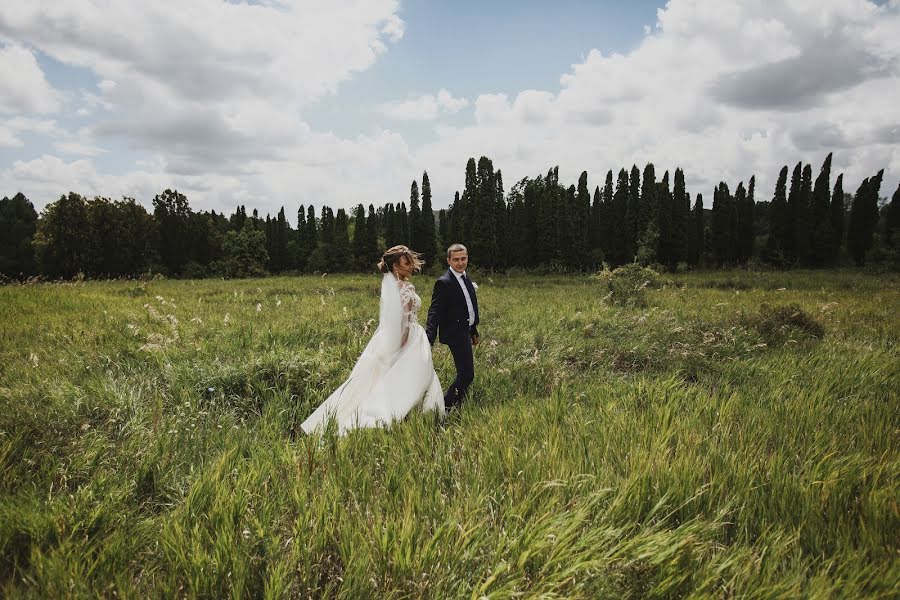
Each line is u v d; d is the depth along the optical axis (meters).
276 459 3.15
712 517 2.39
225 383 4.57
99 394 3.93
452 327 4.54
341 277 33.00
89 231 50.78
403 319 4.21
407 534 2.11
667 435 3.15
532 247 49.91
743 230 54.03
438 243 61.91
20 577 2.08
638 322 8.12
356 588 1.90
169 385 4.56
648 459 2.80
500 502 2.58
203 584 1.92
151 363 5.34
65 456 3.01
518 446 3.19
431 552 2.04
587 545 2.09
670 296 14.62
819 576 1.85
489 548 2.21
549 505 2.34
